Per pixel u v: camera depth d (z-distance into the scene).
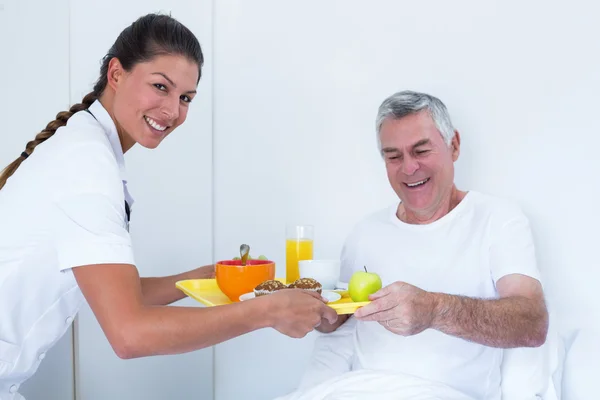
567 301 1.55
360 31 1.82
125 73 1.06
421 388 1.16
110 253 0.89
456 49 1.68
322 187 1.89
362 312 1.03
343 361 1.43
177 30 1.08
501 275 1.24
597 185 1.50
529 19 1.57
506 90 1.61
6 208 0.97
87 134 0.99
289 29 1.91
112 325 0.86
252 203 1.97
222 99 1.98
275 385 1.95
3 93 1.66
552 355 1.34
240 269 1.16
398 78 1.77
